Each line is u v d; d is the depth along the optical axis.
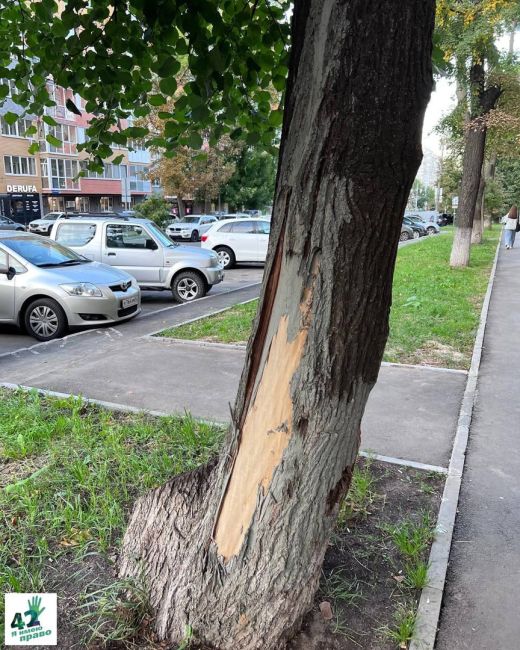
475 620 2.60
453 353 7.13
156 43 3.46
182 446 4.18
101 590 2.59
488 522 3.38
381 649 2.41
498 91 14.59
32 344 8.23
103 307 8.53
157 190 55.66
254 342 2.10
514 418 4.98
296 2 1.96
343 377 1.97
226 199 43.50
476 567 2.97
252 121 4.03
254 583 2.18
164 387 5.75
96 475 3.66
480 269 15.45
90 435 4.34
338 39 1.70
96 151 4.14
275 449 2.06
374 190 1.77
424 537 3.16
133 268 11.69
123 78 3.60
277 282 2.00
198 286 11.80
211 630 2.28
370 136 1.72
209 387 5.77
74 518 3.19
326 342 1.93
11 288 8.39
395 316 9.22
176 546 2.50
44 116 4.14
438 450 4.34
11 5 3.71
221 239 18.75
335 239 1.83
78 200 49.03
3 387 5.63
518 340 7.82
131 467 3.78
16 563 2.86
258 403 2.09
